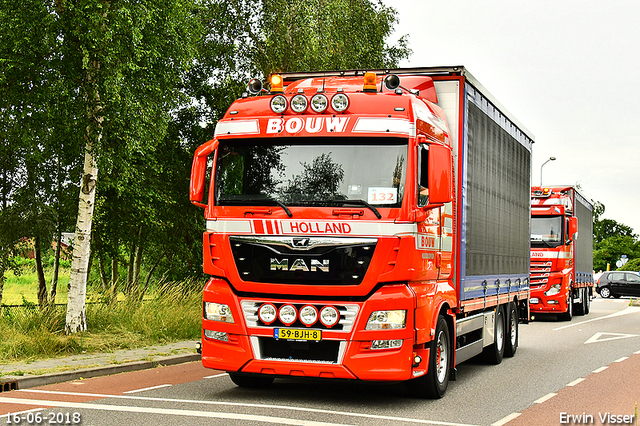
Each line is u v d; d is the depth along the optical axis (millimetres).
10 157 17062
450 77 10367
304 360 8453
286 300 8531
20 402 8500
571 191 26328
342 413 8156
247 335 8617
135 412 7887
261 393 9523
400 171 8492
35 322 14211
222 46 22484
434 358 9156
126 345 13672
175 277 25047
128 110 14688
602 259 86312
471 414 8297
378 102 8789
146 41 15414
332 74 10938
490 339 12602
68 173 17953
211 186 9023
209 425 7230
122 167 15391
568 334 20000
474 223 11078
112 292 16359
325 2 23203
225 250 8781
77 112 14414
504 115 13500
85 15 14070
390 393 9750
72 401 8602
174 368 11953
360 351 8297
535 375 11789
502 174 13320
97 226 20531
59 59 14492
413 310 8422
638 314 30016
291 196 8672
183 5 16859
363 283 8320
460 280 10172
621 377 11539
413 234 8406
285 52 22266
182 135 23625
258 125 8945
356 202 8461
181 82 21781
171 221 22812
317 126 8742
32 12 13867
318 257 8445
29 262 20500
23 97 14766
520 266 15188
